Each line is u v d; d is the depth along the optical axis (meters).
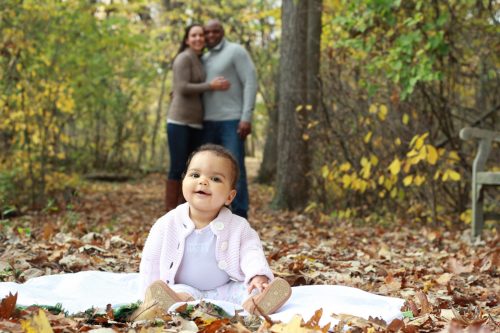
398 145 8.03
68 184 10.22
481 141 6.50
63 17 11.77
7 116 9.00
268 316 2.57
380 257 5.21
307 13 9.64
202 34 6.43
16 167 9.07
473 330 2.39
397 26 7.61
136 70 18.70
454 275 4.36
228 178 3.08
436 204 7.87
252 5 17.55
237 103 6.49
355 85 8.54
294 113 9.68
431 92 7.82
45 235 5.39
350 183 8.52
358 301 2.96
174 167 6.47
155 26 20.81
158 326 2.42
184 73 6.34
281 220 8.60
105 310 2.66
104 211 10.02
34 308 2.58
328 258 5.04
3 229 5.53
